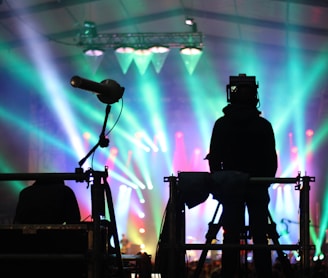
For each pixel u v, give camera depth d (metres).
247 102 4.79
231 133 4.72
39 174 4.10
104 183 4.24
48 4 18.27
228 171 4.26
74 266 3.96
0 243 3.99
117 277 4.57
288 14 18.91
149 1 19.17
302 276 4.05
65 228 3.97
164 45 19.44
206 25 21.28
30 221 4.46
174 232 4.17
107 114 4.49
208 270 14.05
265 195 4.66
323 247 22.41
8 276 3.99
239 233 4.55
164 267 4.62
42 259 3.88
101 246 4.04
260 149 4.71
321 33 20.05
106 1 18.67
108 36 19.92
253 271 10.43
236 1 18.72
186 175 4.25
